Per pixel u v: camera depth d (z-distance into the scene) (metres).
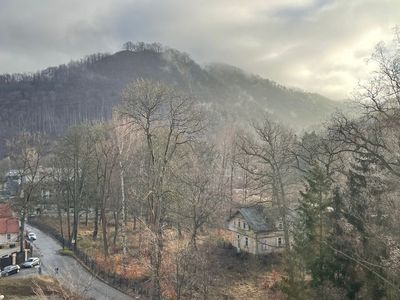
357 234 25.25
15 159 63.50
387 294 23.22
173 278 33.56
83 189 67.81
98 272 44.06
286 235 39.19
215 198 51.09
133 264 45.34
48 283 38.47
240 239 53.78
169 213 43.75
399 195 22.59
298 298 27.83
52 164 70.25
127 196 52.56
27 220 81.50
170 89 35.91
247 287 41.22
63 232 69.38
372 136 23.59
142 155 49.12
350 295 25.55
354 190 26.89
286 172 45.81
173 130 38.19
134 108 34.75
